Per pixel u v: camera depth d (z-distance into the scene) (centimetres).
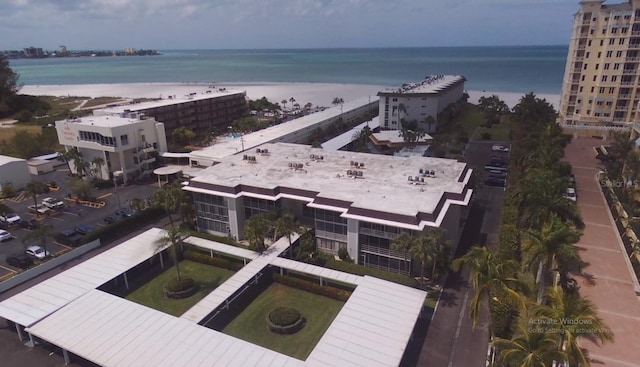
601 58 11819
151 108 12694
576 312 3186
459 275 5759
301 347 4500
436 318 4878
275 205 6569
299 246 6128
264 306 5259
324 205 6066
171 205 6806
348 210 5778
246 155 8294
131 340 4125
